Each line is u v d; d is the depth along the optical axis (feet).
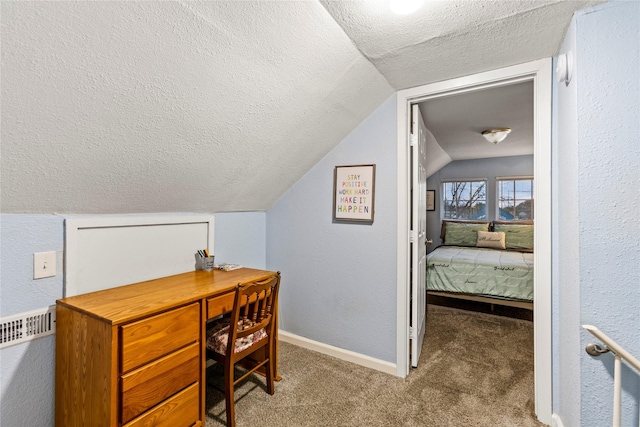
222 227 7.57
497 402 5.85
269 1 3.54
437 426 5.19
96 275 5.10
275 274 6.51
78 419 4.15
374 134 7.06
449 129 10.84
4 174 3.59
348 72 5.41
